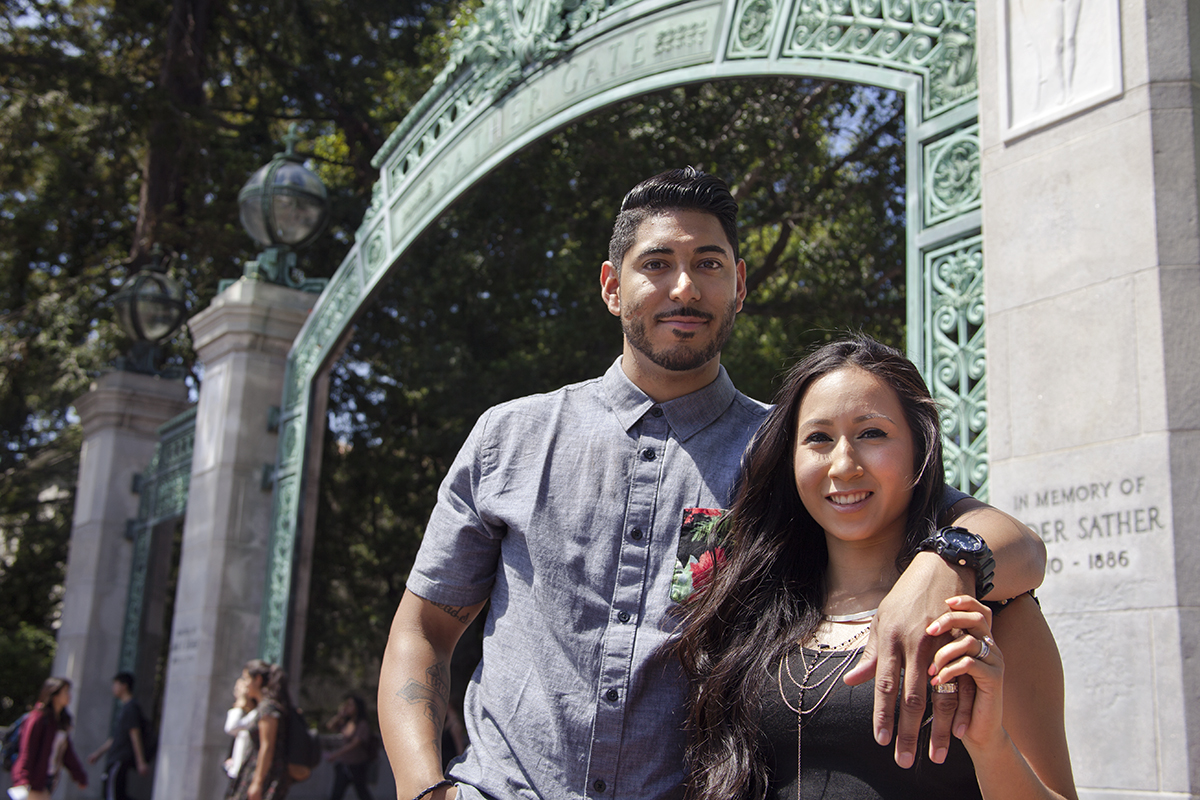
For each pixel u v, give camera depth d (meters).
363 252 8.68
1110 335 3.61
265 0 16.89
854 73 5.04
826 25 5.25
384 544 15.75
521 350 14.62
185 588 9.26
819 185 14.62
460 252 13.98
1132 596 3.38
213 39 17.44
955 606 1.63
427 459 15.43
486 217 14.11
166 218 16.45
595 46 6.70
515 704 2.20
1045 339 3.80
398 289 14.66
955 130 4.52
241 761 7.22
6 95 16.92
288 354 9.45
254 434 9.29
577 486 2.31
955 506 2.00
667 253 2.32
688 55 6.04
